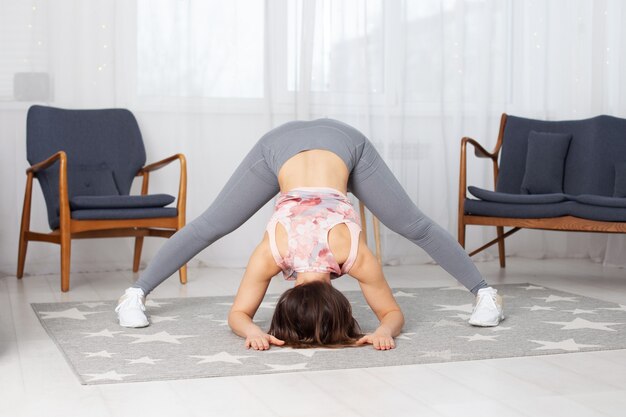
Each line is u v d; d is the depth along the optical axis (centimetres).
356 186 309
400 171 519
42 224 464
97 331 301
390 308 290
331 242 273
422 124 523
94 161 444
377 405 212
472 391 225
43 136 434
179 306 356
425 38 522
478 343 282
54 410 207
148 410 207
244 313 287
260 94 499
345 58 507
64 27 465
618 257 516
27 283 429
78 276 454
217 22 491
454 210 532
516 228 457
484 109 534
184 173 421
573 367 252
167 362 254
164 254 320
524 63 546
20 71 458
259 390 225
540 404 214
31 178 430
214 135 493
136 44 479
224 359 257
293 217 277
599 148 467
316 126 305
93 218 398
